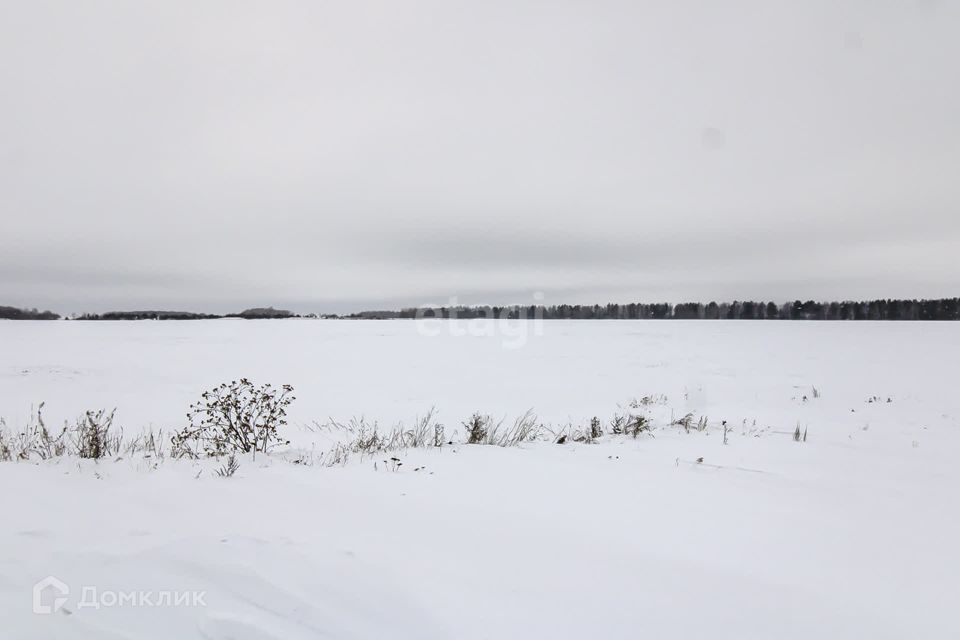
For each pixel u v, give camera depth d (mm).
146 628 2242
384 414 12859
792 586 2971
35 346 32344
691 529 3834
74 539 3047
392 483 4766
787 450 7145
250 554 2941
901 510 4461
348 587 2666
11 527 3156
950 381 17891
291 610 2441
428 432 8945
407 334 48844
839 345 34906
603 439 8086
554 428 10383
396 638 2305
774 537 3734
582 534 3609
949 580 3137
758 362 25328
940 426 9930
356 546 3145
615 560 3186
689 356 28578
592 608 2607
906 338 41469
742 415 11742
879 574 3193
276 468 5246
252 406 7094
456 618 2461
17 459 5215
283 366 24016
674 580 2959
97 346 33125
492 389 17594
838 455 6879
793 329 56938
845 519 4180
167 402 14281
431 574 2857
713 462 6230
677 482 5191
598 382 19312
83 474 4512
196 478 4535
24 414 12180
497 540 3408
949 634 2549
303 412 12992
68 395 15336
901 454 7074
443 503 4188
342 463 5754
